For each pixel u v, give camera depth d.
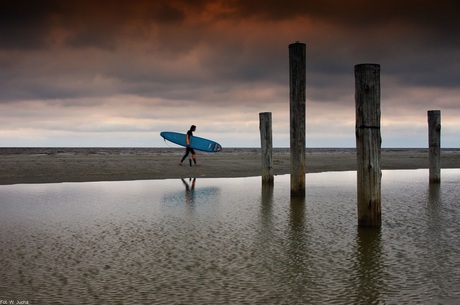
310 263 6.20
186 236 7.89
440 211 10.65
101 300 4.81
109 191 14.81
